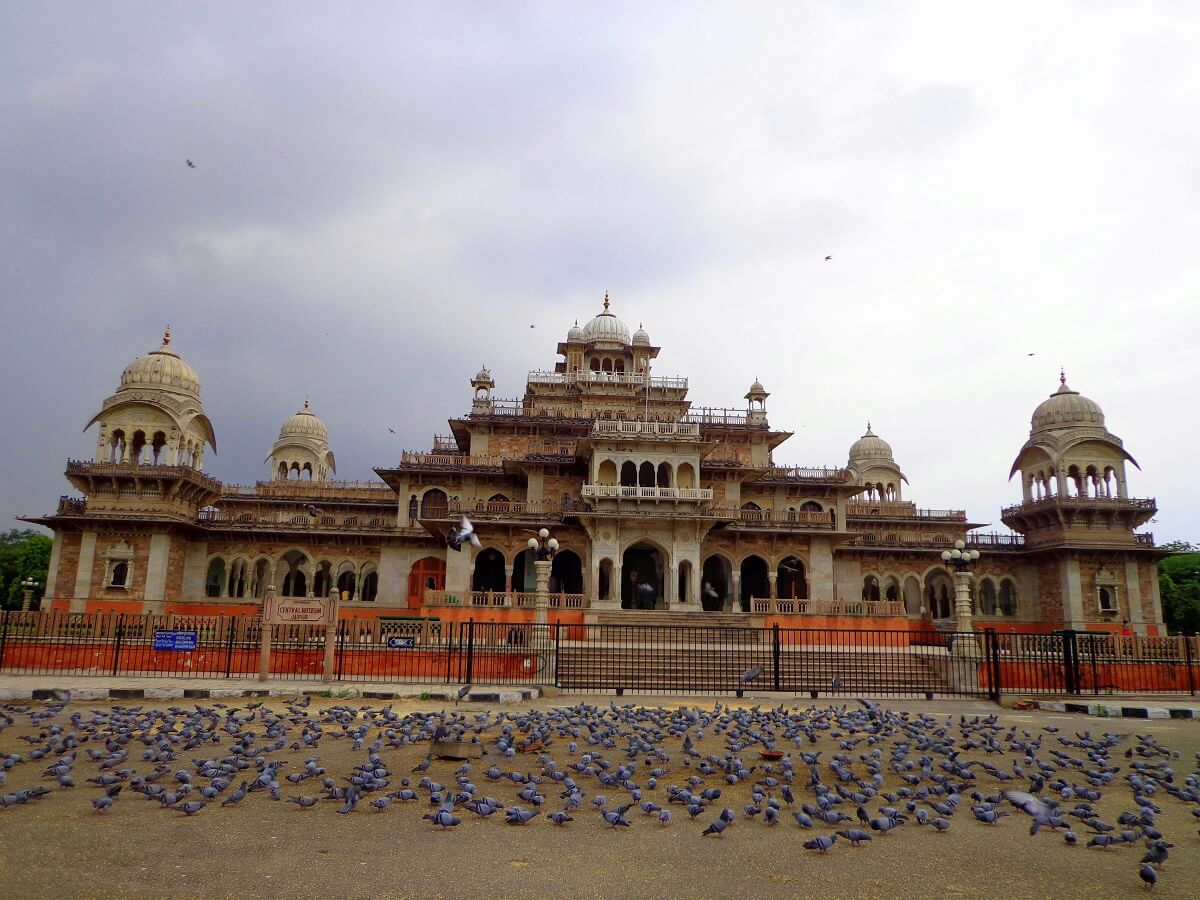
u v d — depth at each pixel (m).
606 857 8.13
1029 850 8.61
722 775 11.94
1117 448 52.81
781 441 55.81
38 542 64.62
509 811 8.80
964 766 12.38
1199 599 61.31
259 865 7.63
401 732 13.59
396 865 7.72
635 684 24.53
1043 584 54.16
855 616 39.31
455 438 55.41
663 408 54.69
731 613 39.28
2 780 9.92
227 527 49.78
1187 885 7.61
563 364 59.88
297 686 21.81
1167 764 13.63
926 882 7.61
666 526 44.62
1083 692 25.27
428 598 37.66
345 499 57.44
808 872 7.82
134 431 47.34
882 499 67.12
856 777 11.31
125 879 7.18
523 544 46.16
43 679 22.81
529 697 21.62
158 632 23.70
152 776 10.34
